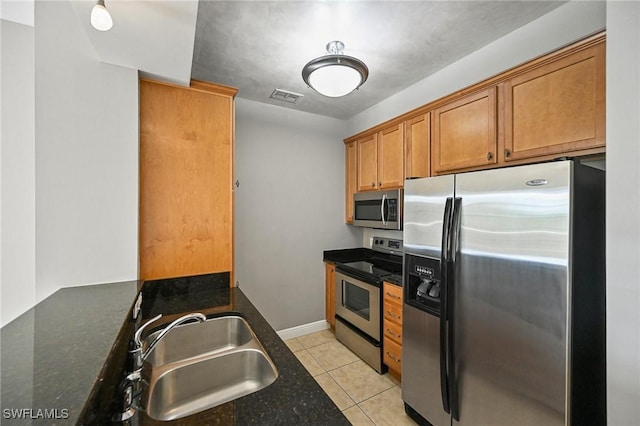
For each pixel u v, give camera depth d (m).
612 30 1.08
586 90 1.34
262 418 0.74
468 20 1.65
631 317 1.04
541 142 1.53
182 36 1.26
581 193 1.17
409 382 1.86
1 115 1.33
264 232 2.91
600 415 1.29
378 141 2.78
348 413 1.94
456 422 1.54
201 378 1.11
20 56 1.36
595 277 1.25
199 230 1.86
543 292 1.19
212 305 1.66
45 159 1.37
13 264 1.35
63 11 1.39
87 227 1.45
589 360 1.23
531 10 1.58
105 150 1.49
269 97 2.76
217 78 2.37
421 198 1.78
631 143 1.04
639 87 1.02
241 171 2.79
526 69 1.58
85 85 1.44
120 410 0.82
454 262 1.53
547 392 1.18
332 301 3.11
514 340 1.29
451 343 1.53
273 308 2.97
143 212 1.70
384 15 1.60
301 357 2.66
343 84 1.75
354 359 2.63
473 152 1.88
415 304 1.83
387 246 3.09
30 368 0.65
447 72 2.20
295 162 3.09
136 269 1.56
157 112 1.73
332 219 3.33
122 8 1.07
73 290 1.37
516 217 1.28
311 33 1.76
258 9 1.53
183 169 1.81
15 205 1.35
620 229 1.06
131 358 1.02
